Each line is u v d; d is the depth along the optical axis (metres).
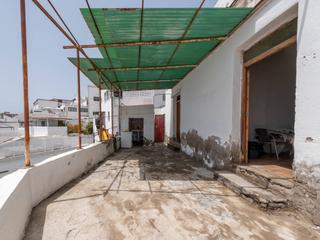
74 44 3.86
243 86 3.79
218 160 4.40
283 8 2.52
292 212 2.30
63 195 2.93
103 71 6.01
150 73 6.62
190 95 6.59
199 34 3.81
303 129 2.17
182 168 4.84
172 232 1.95
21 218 1.87
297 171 2.25
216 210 2.44
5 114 38.81
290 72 5.23
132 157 6.49
